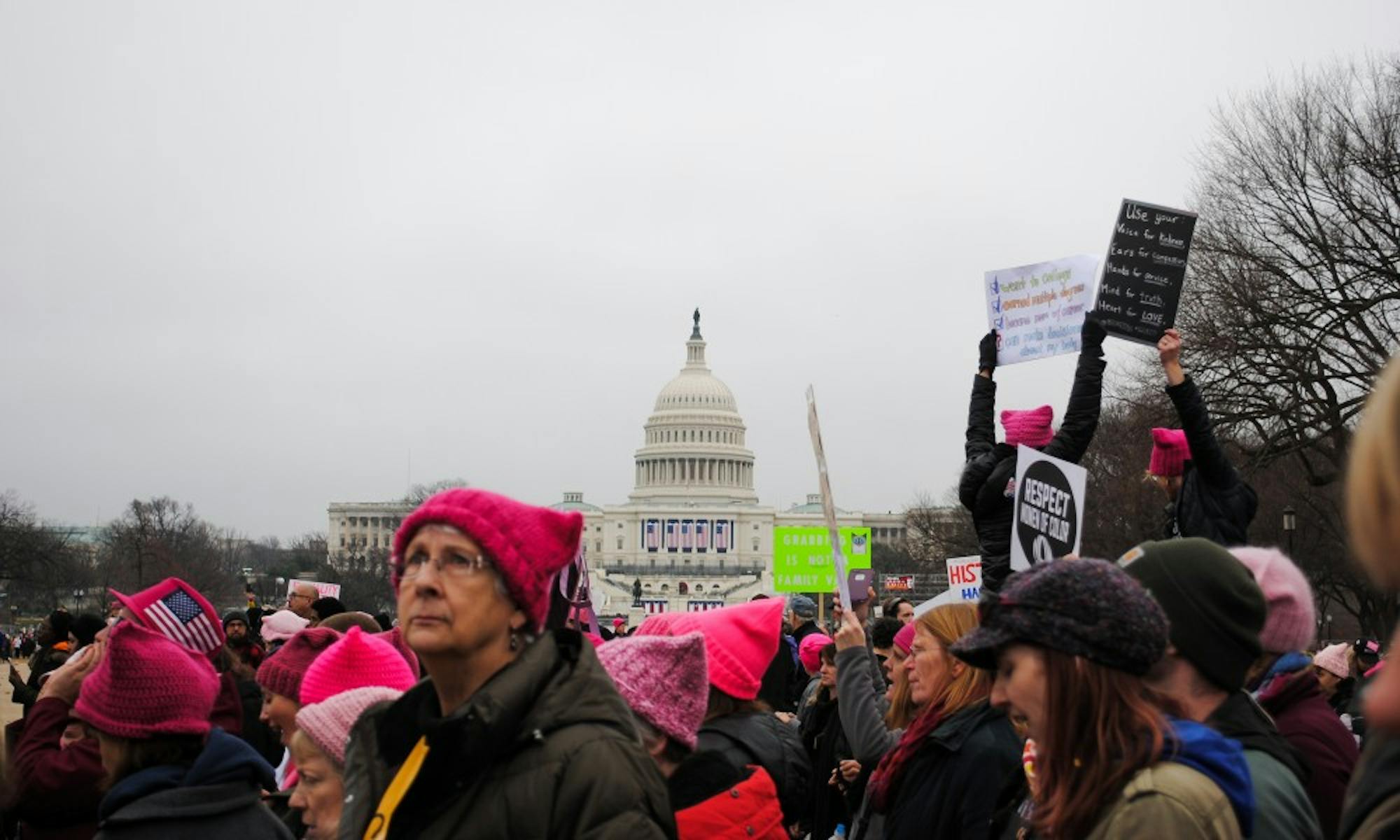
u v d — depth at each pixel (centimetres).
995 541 1295
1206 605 649
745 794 878
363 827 633
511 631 651
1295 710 862
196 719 861
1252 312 5081
